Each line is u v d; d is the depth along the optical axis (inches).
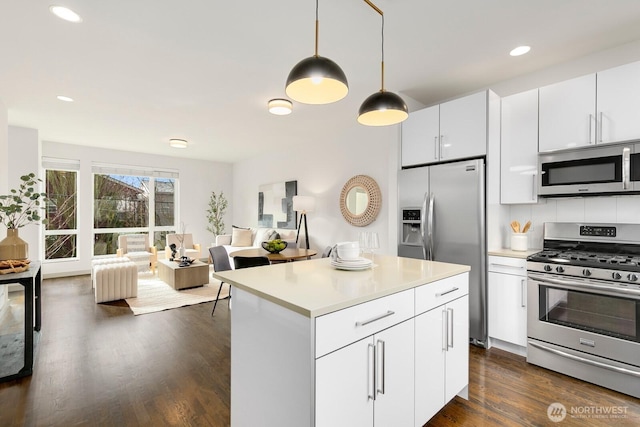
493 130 109.7
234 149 245.4
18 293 177.5
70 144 224.8
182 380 85.9
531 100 105.6
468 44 95.7
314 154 211.8
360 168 178.9
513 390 81.8
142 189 261.7
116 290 161.6
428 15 80.7
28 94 130.0
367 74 116.0
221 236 264.1
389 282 59.7
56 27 83.7
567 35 91.2
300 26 85.3
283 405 49.5
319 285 57.4
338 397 47.0
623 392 79.6
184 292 179.5
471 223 107.4
